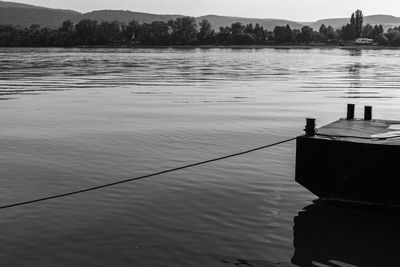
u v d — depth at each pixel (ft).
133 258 30.27
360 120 47.96
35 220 36.24
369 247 32.17
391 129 42.75
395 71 238.27
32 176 47.93
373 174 37.27
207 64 313.53
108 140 65.87
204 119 85.25
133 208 38.75
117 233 33.86
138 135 69.67
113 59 392.06
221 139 67.21
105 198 41.22
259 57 456.45
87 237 33.22
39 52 585.22
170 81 175.22
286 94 130.00
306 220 36.47
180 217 36.86
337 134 40.32
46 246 31.89
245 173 49.19
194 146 62.39
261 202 40.37
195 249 31.53
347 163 37.83
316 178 38.88
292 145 63.10
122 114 91.40
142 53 570.46
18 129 74.69
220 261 30.04
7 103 109.19
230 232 34.17
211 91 138.21
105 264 29.53
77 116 88.79
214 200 40.75
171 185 44.91
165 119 85.15
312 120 39.52
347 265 29.96
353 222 36.11
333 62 348.59
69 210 38.32
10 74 211.20
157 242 32.48
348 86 154.30
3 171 49.67
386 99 117.91
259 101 113.50
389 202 37.32
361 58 435.94
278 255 30.94
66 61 351.25
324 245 32.40
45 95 126.82
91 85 157.58
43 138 67.26
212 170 50.31
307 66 289.33
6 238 33.06
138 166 51.98
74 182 46.03
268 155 57.36
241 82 170.81
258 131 73.67
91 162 53.52
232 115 90.17
